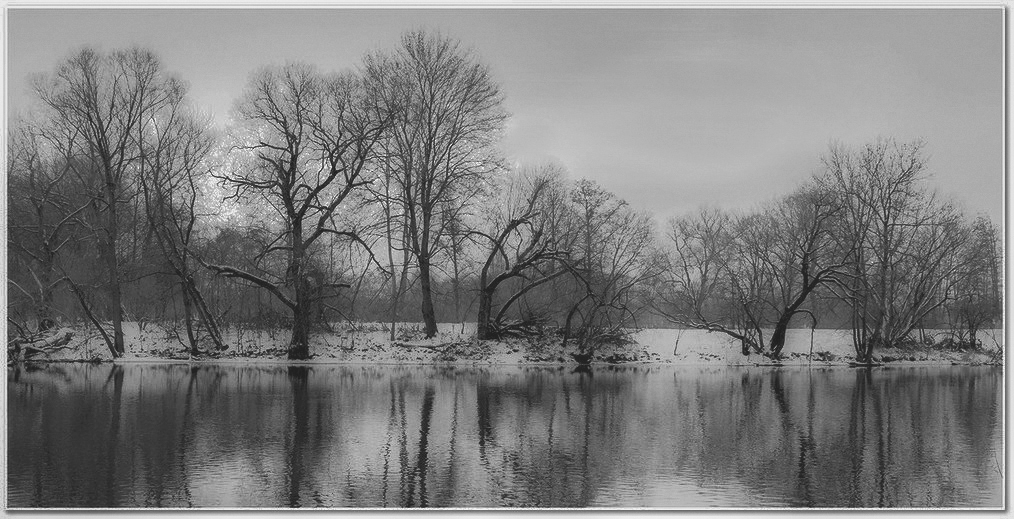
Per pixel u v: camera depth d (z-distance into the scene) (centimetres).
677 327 6712
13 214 5375
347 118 5609
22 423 3200
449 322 7188
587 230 6078
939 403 4034
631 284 6084
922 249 6331
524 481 2431
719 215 6788
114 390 4166
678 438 3080
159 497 2227
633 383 4841
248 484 2356
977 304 6444
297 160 5806
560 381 4906
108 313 6131
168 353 5706
